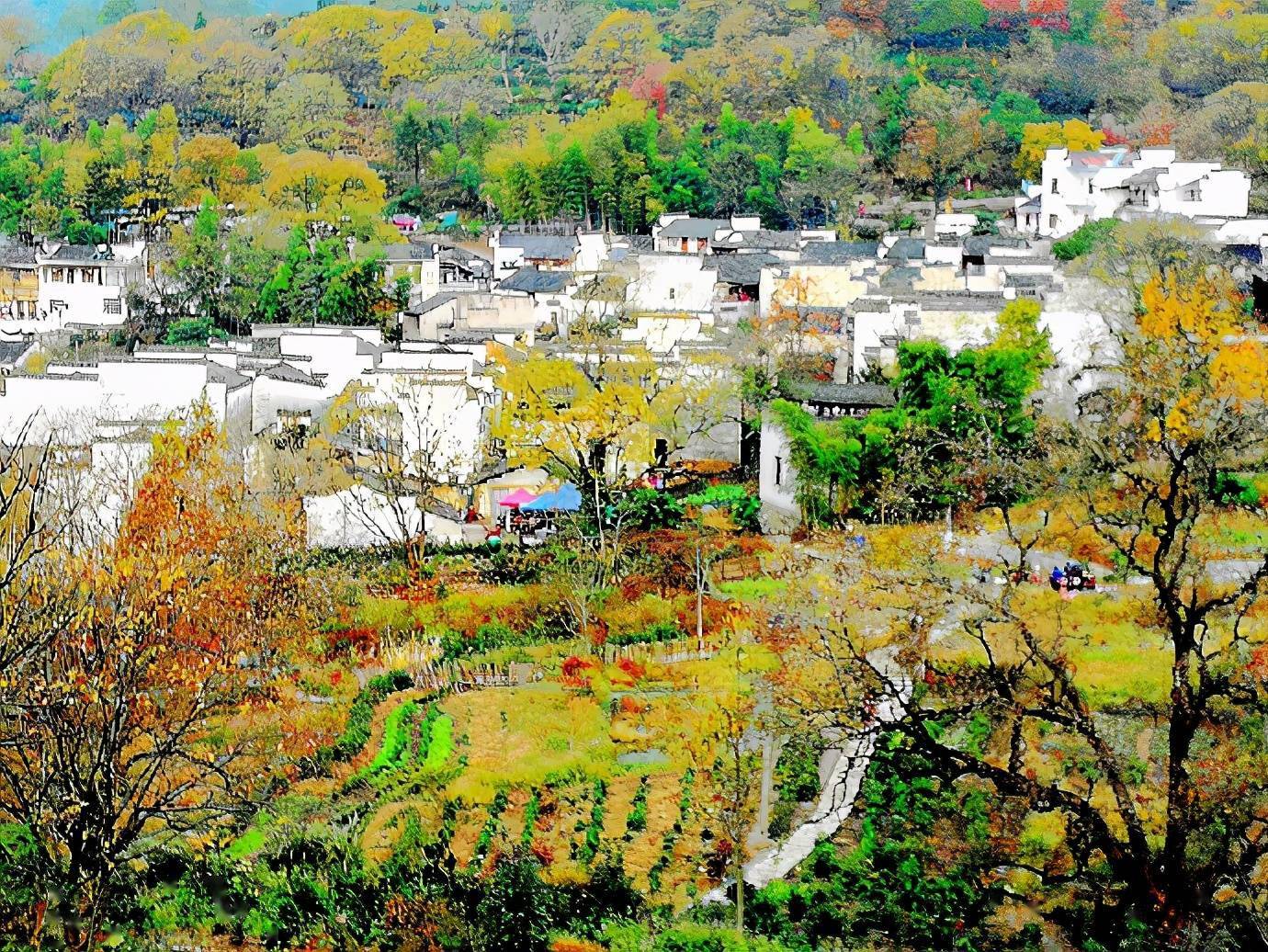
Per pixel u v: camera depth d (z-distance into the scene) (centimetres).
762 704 8212
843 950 6575
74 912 6406
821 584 9012
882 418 11831
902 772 6912
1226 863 6425
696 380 12900
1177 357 8206
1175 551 7712
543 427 12188
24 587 7300
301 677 8981
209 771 7275
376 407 12675
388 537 11594
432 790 7956
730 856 7219
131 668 6762
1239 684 6925
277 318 18988
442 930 6544
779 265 16700
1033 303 12788
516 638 10038
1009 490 10238
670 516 11712
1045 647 7838
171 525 8069
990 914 6850
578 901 6862
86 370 12562
